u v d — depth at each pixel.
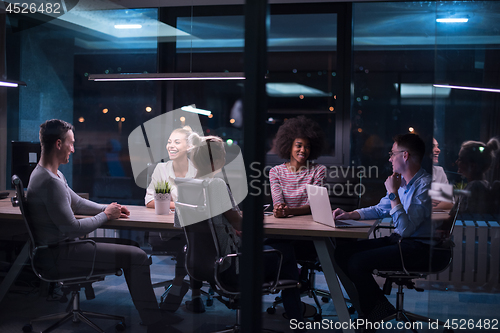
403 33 4.95
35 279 2.57
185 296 2.65
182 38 5.11
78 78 4.14
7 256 2.59
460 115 2.07
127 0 4.71
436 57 2.07
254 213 1.42
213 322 2.52
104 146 4.08
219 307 2.78
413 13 4.82
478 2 2.04
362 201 3.91
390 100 5.01
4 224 2.56
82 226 2.40
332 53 5.26
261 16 1.38
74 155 3.92
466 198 2.08
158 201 2.66
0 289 2.58
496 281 2.07
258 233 1.42
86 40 4.36
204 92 4.96
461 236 2.10
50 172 2.47
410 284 2.54
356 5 4.71
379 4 4.68
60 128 2.57
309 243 2.85
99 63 4.53
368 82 5.05
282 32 5.32
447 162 2.09
